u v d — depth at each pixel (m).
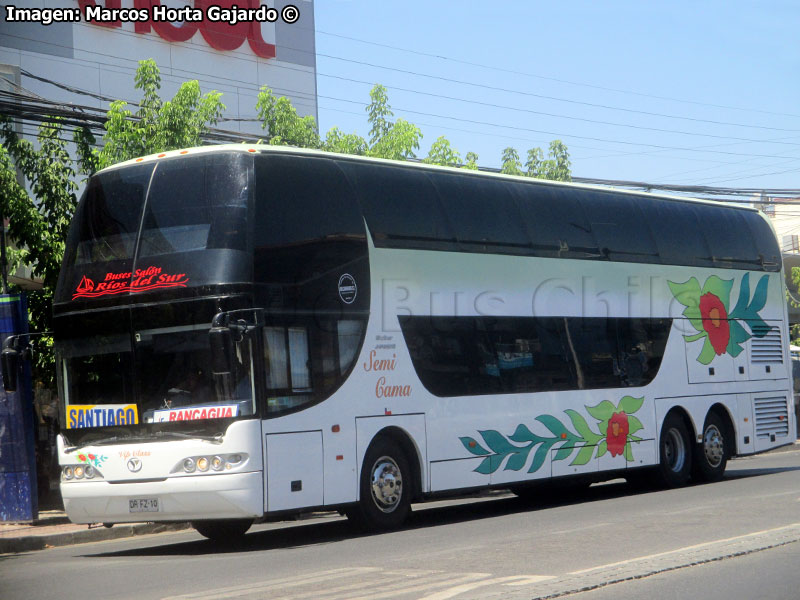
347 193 12.45
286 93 39.06
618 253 16.30
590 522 11.88
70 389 11.93
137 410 11.38
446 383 13.23
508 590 7.27
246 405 10.92
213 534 13.28
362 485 12.15
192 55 36.59
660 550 9.23
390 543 10.91
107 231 12.02
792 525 10.50
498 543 10.21
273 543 11.98
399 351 12.69
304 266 11.70
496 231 14.32
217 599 7.45
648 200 17.30
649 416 16.38
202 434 11.02
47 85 33.62
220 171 11.45
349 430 11.95
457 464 13.24
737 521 11.14
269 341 11.18
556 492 18.52
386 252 12.73
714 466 17.72
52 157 18.23
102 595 8.20
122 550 12.70
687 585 7.55
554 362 14.84
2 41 33.03
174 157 11.80
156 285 11.41
